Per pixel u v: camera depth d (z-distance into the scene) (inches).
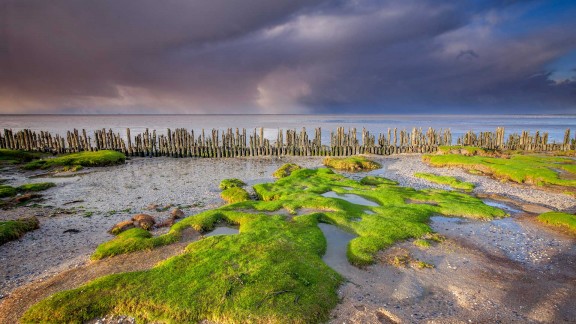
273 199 743.7
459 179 991.0
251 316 305.1
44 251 490.6
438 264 426.0
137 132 3058.6
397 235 501.7
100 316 315.3
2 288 382.9
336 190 782.5
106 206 740.7
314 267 391.2
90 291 342.6
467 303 342.0
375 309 328.2
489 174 1051.9
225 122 5703.7
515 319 316.8
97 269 402.0
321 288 351.3
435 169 1165.1
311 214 572.4
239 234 476.1
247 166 1283.2
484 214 615.5
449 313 324.5
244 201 673.6
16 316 320.8
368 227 528.4
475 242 501.4
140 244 465.1
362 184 883.4
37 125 4259.4
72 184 964.0
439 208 636.7
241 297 327.6
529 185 910.4
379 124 4640.8
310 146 1537.9
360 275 394.0
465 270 412.8
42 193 856.3
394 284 375.9
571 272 414.9
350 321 309.4
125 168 1235.2
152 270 378.3
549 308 335.9
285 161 1392.7
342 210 604.4
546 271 416.5
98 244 517.3
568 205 729.0
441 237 506.3
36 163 1204.5
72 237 550.0
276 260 395.9
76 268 408.8
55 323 306.7
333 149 1524.4
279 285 346.3
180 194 848.3
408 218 574.2
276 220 539.8
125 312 318.0
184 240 488.7
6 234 527.2
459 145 1546.5
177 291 338.3
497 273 407.5
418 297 351.9
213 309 313.9
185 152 1502.2
